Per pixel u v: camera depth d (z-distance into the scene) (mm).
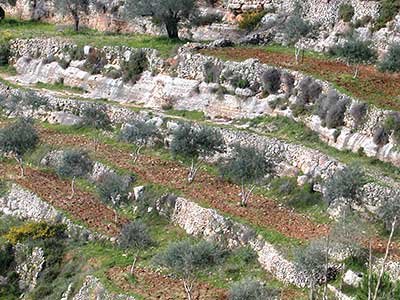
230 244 48906
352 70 63031
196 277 46188
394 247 43688
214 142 58188
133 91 72250
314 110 59062
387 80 59938
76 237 54125
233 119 64250
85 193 59188
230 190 54875
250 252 47406
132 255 50375
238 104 64500
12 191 60875
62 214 56062
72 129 69625
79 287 48500
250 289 41906
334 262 43125
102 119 68562
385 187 47219
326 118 57031
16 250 54656
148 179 57344
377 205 46844
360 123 54844
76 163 61250
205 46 72562
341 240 43781
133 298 44344
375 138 53062
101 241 52719
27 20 101562
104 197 55938
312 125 58188
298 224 48781
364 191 47719
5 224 58625
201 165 58875
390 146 52125
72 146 65312
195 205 52375
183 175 57844
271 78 63594
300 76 62031
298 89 61500
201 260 44688
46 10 100562
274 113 62000
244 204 52062
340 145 55000
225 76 66438
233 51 70938
